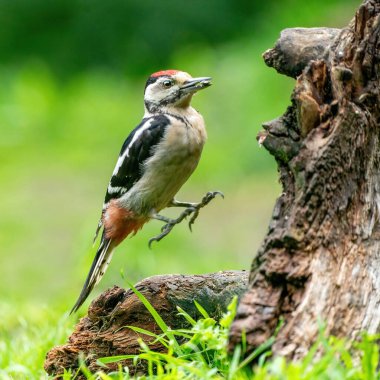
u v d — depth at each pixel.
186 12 32.69
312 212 7.62
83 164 26.58
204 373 7.16
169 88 11.05
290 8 28.77
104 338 8.89
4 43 33.91
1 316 12.57
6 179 25.75
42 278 18.19
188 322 8.89
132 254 15.73
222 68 28.77
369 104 8.02
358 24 8.20
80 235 18.88
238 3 32.88
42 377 9.30
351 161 7.79
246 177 23.91
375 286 7.43
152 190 10.95
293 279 7.37
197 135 10.93
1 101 31.00
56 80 32.75
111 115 29.55
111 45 33.06
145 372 8.68
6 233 21.50
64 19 34.12
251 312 7.25
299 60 8.63
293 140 7.90
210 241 19.78
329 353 6.69
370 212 7.81
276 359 6.70
